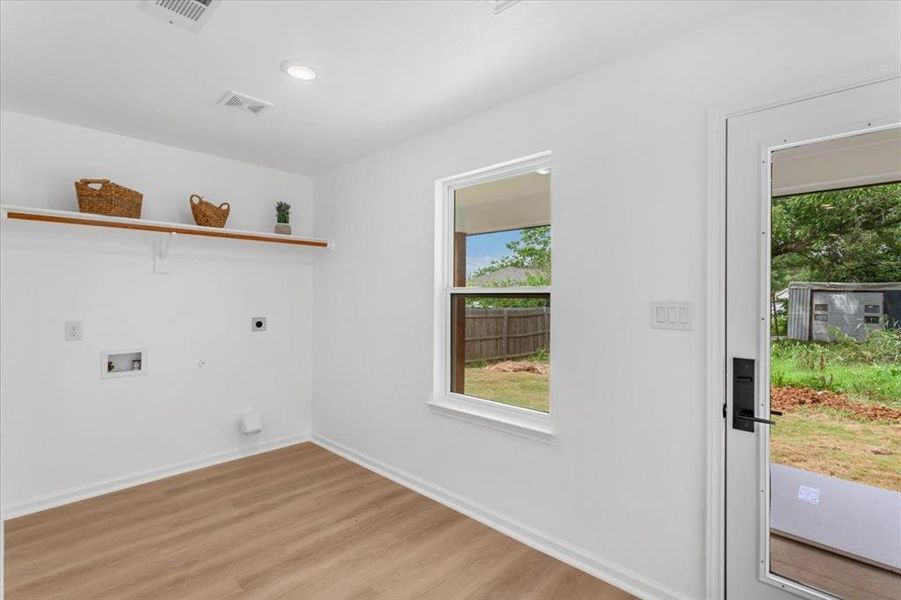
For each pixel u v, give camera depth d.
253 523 2.62
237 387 3.64
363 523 2.63
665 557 1.95
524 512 2.45
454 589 2.05
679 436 1.91
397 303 3.24
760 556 1.72
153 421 3.22
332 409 3.84
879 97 1.50
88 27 1.86
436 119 2.80
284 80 2.31
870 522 1.54
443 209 3.02
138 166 3.17
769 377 1.71
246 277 3.68
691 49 1.88
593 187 2.18
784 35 1.66
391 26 1.84
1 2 1.69
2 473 2.66
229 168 3.61
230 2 1.69
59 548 2.34
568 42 1.95
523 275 2.62
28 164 2.76
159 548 2.35
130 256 3.12
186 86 2.38
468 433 2.75
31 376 2.75
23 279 2.73
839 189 1.58
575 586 2.08
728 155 1.78
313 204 4.13
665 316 1.94
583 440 2.21
